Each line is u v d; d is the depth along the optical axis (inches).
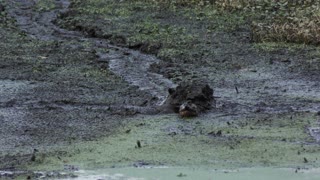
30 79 1182.3
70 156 805.9
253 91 1106.7
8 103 1029.2
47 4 2027.6
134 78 1202.0
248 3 1857.8
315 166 769.6
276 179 726.5
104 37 1566.2
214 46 1432.1
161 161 786.8
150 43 1448.1
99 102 1040.2
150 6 1892.2
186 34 1551.4
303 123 925.2
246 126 912.9
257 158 794.2
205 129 900.0
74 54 1386.6
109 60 1347.2
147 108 994.7
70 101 1045.8
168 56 1347.2
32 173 752.3
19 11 1932.8
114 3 1963.6
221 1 1872.5
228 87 1131.3
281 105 1023.0
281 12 1771.7
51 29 1694.1
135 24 1669.5
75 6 1961.1
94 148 831.7
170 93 1005.2
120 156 803.4
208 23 1673.2
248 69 1247.5
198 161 786.2
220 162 783.1
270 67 1259.2
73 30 1676.9
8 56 1354.6
